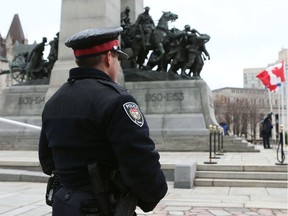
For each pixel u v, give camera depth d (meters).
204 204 9.05
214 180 12.60
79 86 2.71
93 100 2.59
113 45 2.82
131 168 2.43
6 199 9.34
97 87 2.66
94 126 2.55
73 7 26.44
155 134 25.17
